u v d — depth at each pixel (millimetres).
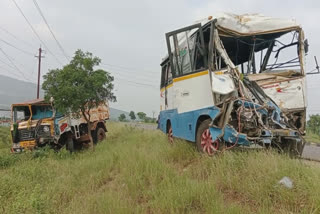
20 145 11383
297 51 6547
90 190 5629
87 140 13914
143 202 4441
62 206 4820
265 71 7340
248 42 6988
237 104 5332
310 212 3105
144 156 6934
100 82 11570
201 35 6168
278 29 6406
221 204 3568
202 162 5480
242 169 4605
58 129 11789
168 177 4934
